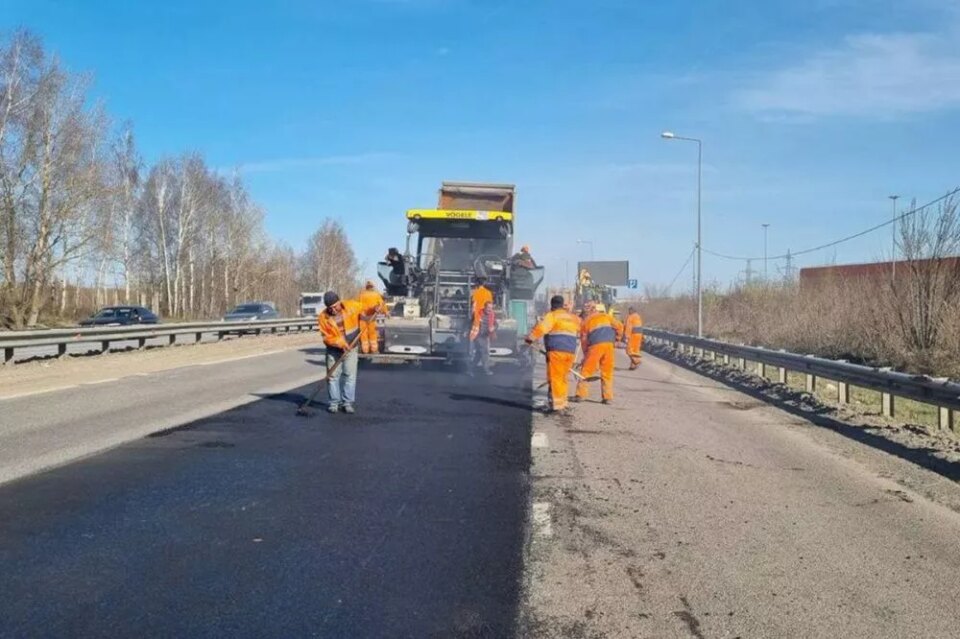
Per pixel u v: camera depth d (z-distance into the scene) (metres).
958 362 16.83
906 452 10.27
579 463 9.11
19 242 44.66
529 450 9.76
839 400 14.98
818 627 4.79
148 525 6.38
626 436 10.99
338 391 12.56
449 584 5.29
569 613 4.89
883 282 20.33
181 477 7.97
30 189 44.62
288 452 9.27
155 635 4.41
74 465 8.40
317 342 32.06
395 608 4.87
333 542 6.06
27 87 43.91
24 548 5.78
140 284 66.38
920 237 18.72
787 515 7.16
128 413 11.81
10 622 4.54
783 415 13.75
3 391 14.05
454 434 10.66
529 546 6.11
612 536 6.43
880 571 5.77
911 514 7.27
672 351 31.59
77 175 45.97
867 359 20.81
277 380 16.53
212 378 16.78
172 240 64.31
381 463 8.80
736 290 40.28
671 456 9.68
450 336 17.91
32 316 44.62
